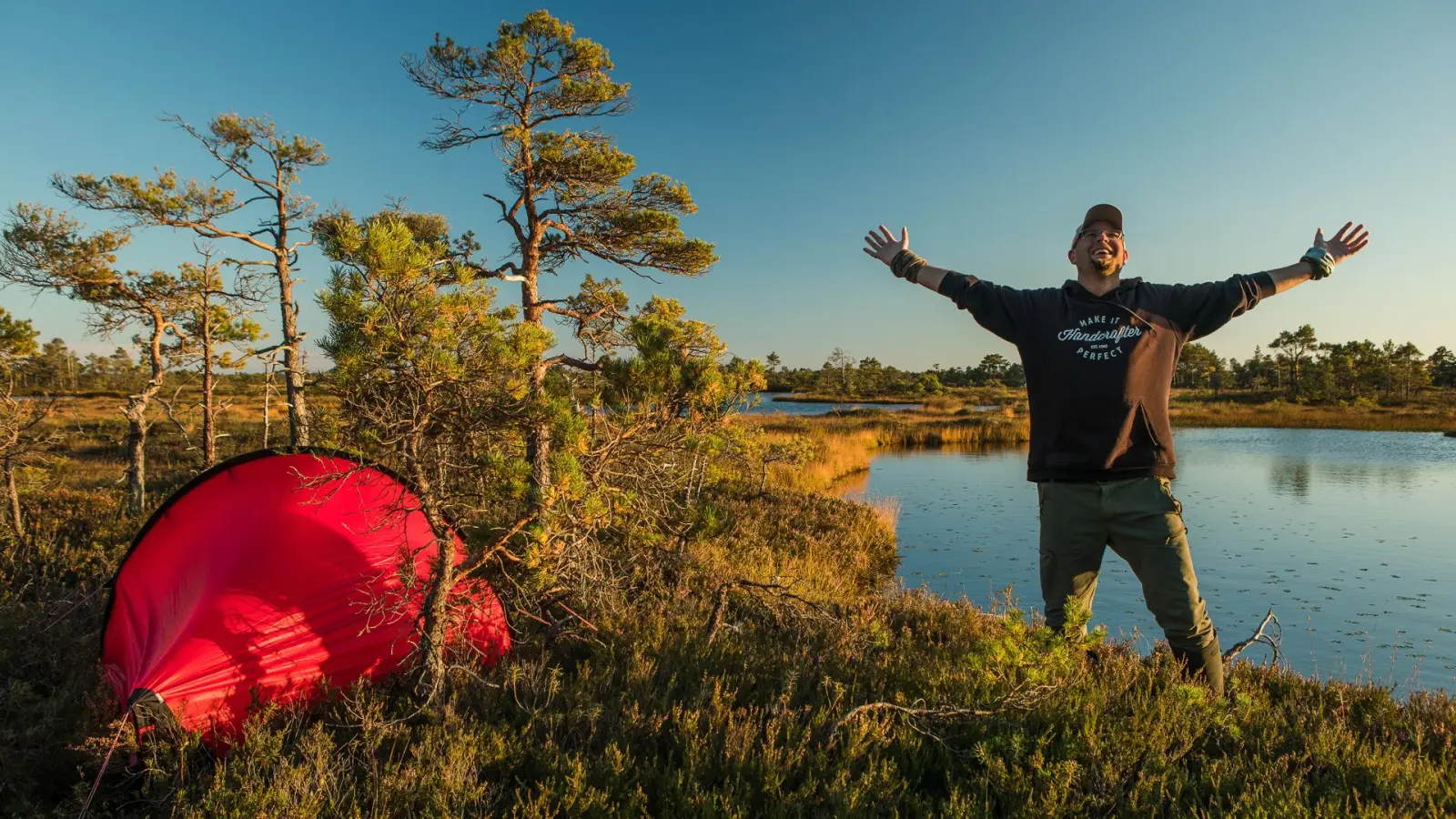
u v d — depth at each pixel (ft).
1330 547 41.91
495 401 13.99
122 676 13.79
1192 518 51.52
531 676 14.05
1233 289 11.57
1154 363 11.61
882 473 83.97
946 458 104.01
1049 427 12.22
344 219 13.30
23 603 18.63
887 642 17.06
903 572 37.73
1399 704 14.44
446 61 22.38
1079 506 12.06
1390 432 157.48
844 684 13.66
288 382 34.58
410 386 13.15
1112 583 34.01
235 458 15.01
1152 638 26.14
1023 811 9.12
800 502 48.98
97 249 37.27
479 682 13.84
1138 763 10.52
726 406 18.07
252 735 11.59
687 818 9.57
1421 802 9.22
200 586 13.57
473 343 13.69
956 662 14.99
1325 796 9.46
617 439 16.51
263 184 38.55
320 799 9.86
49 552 25.49
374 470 15.02
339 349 12.47
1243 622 28.48
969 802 9.46
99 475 55.67
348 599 14.40
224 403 44.04
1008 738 10.73
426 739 11.53
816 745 11.38
